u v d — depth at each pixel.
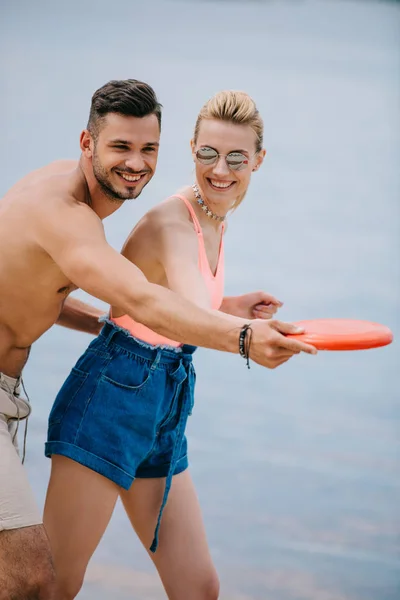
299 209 12.91
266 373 7.63
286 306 8.99
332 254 10.95
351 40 25.45
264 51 23.62
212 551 4.90
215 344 2.80
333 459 6.08
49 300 3.43
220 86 19.58
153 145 3.25
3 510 3.19
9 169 13.05
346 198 13.62
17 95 17.78
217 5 29.22
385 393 7.34
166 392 3.54
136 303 2.93
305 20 27.75
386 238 11.78
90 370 3.53
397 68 22.72
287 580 4.64
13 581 3.16
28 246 3.27
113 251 3.05
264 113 18.45
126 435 3.48
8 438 3.35
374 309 9.07
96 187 3.32
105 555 4.81
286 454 6.11
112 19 25.70
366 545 5.03
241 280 9.73
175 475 3.69
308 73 21.78
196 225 3.59
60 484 3.47
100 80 19.20
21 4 26.22
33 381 6.93
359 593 4.55
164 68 20.73
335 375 7.70
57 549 3.44
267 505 5.40
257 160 3.75
